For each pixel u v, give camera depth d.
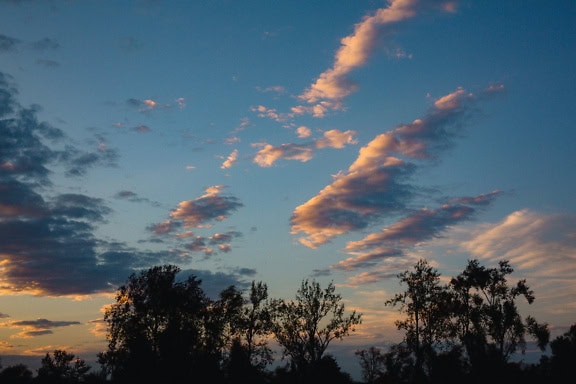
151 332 77.81
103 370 85.25
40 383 96.06
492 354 79.06
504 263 81.56
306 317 78.25
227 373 80.50
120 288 79.00
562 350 80.44
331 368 77.56
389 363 90.62
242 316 82.12
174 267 81.00
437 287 80.00
